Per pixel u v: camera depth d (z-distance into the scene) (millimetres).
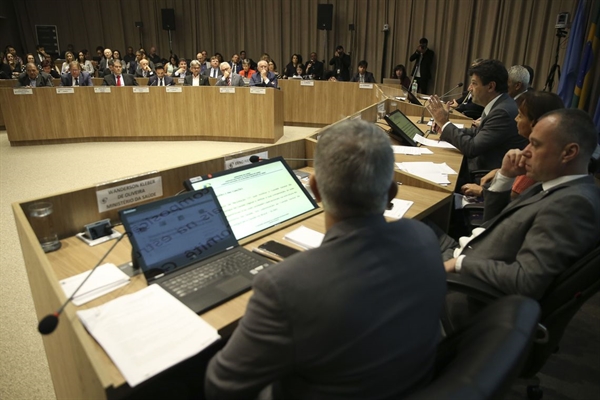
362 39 8805
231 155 1813
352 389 709
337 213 799
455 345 864
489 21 7215
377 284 725
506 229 1376
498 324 776
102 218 1503
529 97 1852
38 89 5566
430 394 625
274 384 925
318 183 804
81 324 925
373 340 703
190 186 1463
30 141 5715
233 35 10125
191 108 5934
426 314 777
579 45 5012
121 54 11102
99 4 10836
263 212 1597
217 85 6367
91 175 4430
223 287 1174
